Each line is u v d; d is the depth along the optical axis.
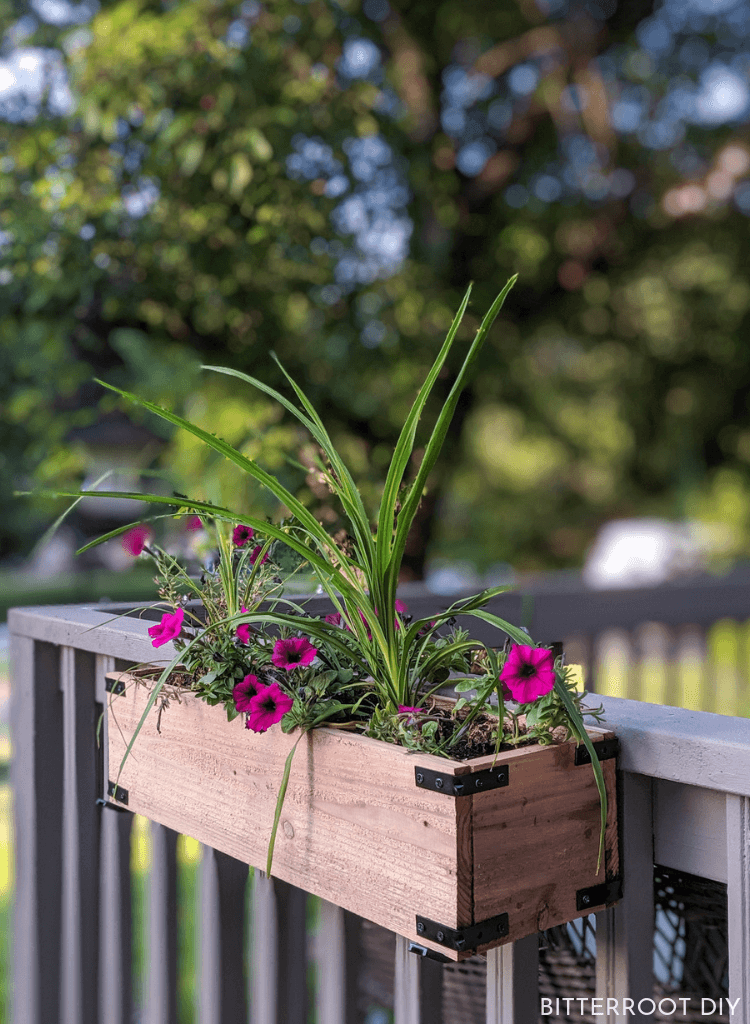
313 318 3.44
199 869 1.45
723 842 0.89
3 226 3.01
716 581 3.63
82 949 1.71
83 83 2.99
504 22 4.71
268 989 1.38
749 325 6.96
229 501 2.02
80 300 3.12
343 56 3.62
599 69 5.06
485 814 0.83
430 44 4.37
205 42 2.95
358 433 3.71
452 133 4.40
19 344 3.37
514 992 1.01
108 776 1.36
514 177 4.72
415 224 3.88
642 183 5.31
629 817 0.95
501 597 2.29
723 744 0.85
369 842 0.91
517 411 8.30
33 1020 1.76
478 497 9.30
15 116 3.18
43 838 1.77
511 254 4.71
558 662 0.96
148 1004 1.54
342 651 1.01
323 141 3.29
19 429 3.62
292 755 0.96
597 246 5.32
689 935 1.09
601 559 8.44
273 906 1.38
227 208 3.08
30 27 3.25
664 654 3.49
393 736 0.94
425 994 1.14
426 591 2.21
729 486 9.21
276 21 3.22
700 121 5.36
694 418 8.47
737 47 5.34
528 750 0.88
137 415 3.22
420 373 3.67
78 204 3.00
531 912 0.87
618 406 8.49
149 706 0.97
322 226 3.20
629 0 4.79
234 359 3.25
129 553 1.22
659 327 6.93
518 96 4.75
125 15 2.98
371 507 2.38
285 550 1.28
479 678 0.98
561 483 9.64
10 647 1.84
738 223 5.92
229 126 3.01
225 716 1.11
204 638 1.14
